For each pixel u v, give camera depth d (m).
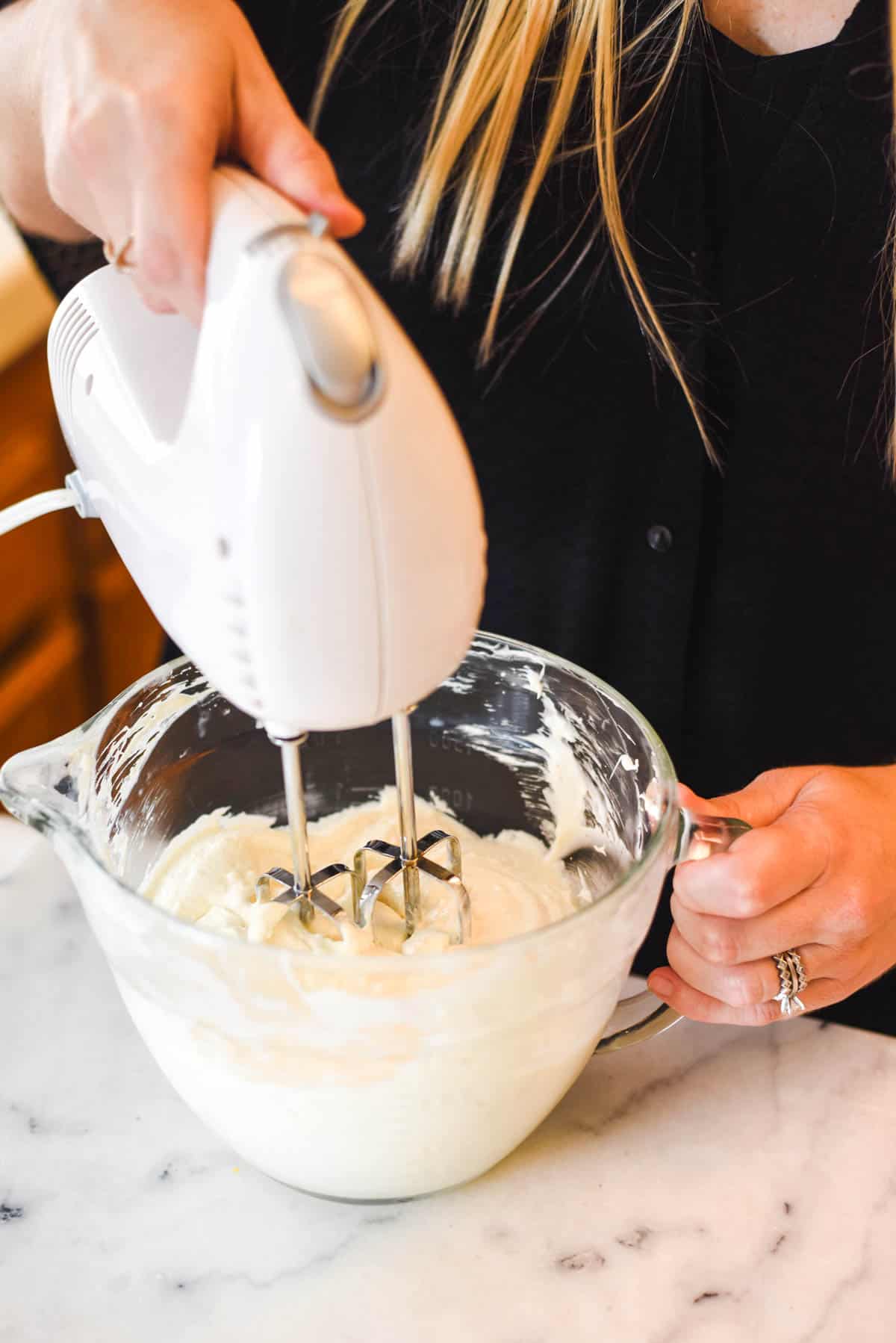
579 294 0.79
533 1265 0.53
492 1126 0.52
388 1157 0.51
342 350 0.36
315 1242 0.54
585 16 0.71
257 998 0.46
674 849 0.55
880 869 0.60
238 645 0.41
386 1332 0.50
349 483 0.37
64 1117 0.60
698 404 0.80
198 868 0.65
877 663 0.90
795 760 0.93
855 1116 0.61
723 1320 0.51
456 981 0.45
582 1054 0.53
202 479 0.40
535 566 0.88
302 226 0.39
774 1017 0.61
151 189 0.42
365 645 0.40
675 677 0.88
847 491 0.83
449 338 0.83
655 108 0.74
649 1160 0.58
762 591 0.86
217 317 0.39
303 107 0.83
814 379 0.80
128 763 0.60
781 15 0.73
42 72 0.57
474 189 0.78
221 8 0.50
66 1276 0.53
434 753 0.70
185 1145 0.59
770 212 0.76
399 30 0.78
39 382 1.47
